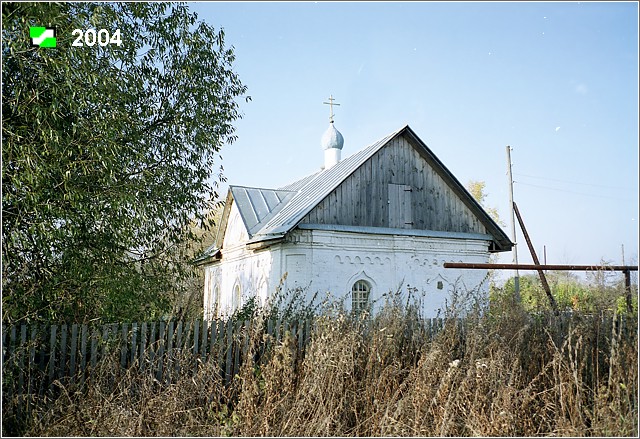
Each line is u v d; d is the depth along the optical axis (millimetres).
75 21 7324
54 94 7070
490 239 18188
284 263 15391
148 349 7145
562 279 15258
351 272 15547
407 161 17250
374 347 7023
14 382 6520
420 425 5926
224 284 20609
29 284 7719
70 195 7332
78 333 7199
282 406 6277
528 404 6543
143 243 9180
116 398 6461
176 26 9547
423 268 16766
